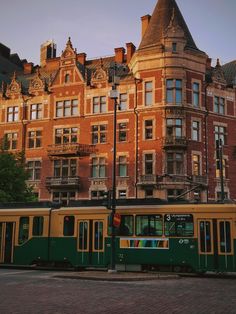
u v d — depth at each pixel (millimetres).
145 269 22500
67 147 44250
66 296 12922
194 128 41969
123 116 43219
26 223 25406
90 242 23484
